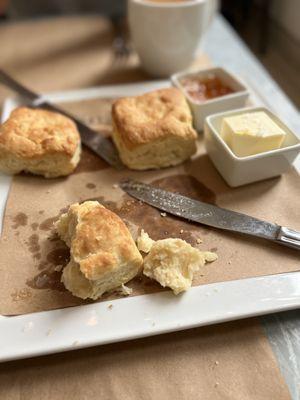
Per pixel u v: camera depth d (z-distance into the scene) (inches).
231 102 12.5
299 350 7.7
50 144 10.8
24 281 8.5
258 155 10.1
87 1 25.9
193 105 12.3
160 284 8.3
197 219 9.7
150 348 7.7
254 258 8.9
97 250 8.2
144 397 7.1
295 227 9.6
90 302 8.1
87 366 7.5
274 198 10.4
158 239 9.4
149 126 11.1
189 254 8.6
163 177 11.2
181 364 7.5
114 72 16.3
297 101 20.8
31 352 7.3
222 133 11.2
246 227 9.3
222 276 8.5
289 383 7.2
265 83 15.6
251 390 7.1
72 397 7.2
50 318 7.8
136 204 10.3
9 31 19.3
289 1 20.3
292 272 8.6
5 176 11.1
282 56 22.2
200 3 13.6
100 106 14.0
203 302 8.0
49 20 20.1
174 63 15.2
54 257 9.0
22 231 9.6
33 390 7.3
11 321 7.8
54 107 13.5
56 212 10.2
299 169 11.1
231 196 10.5
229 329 8.0
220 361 7.5
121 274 8.3
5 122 11.5
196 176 11.2
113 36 18.7
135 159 11.2
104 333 7.6
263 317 8.2
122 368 7.5
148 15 13.6
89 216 8.7
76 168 11.5
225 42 18.7
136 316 7.9
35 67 16.6
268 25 23.1
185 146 11.4
